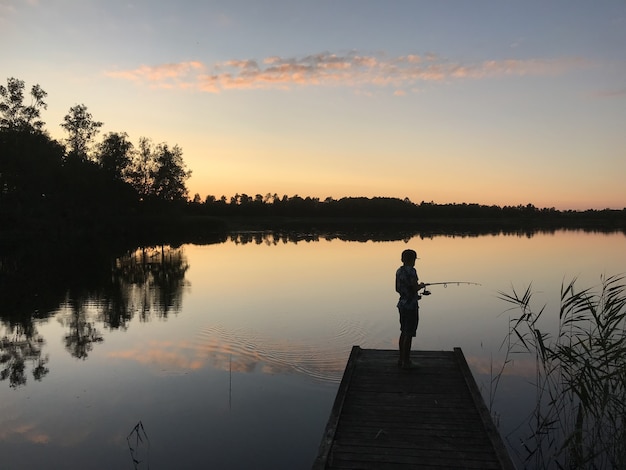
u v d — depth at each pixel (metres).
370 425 5.79
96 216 60.41
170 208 77.94
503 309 15.66
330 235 60.09
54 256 33.31
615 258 30.58
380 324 13.37
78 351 11.12
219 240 51.47
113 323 13.84
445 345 11.48
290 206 119.81
